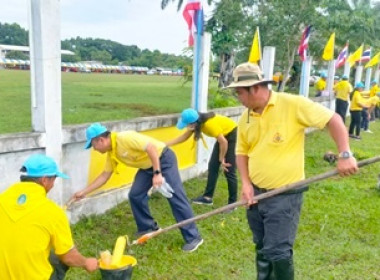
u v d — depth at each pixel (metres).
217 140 5.20
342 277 3.84
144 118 5.57
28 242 2.38
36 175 2.52
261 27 15.47
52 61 4.07
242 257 4.19
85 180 4.78
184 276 3.77
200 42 6.57
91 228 4.60
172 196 4.23
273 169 2.93
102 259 3.06
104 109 13.27
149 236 3.26
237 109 7.86
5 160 3.79
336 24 16.84
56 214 2.47
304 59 11.94
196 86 6.68
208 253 4.23
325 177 2.78
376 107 16.86
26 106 12.63
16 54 61.06
